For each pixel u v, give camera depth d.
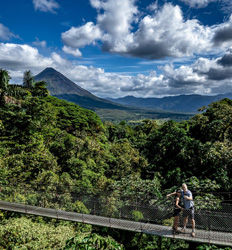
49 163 17.62
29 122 23.25
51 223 11.47
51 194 11.52
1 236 8.59
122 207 9.39
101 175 22.28
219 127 24.34
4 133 21.86
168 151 20.86
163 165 20.92
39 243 8.41
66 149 23.89
